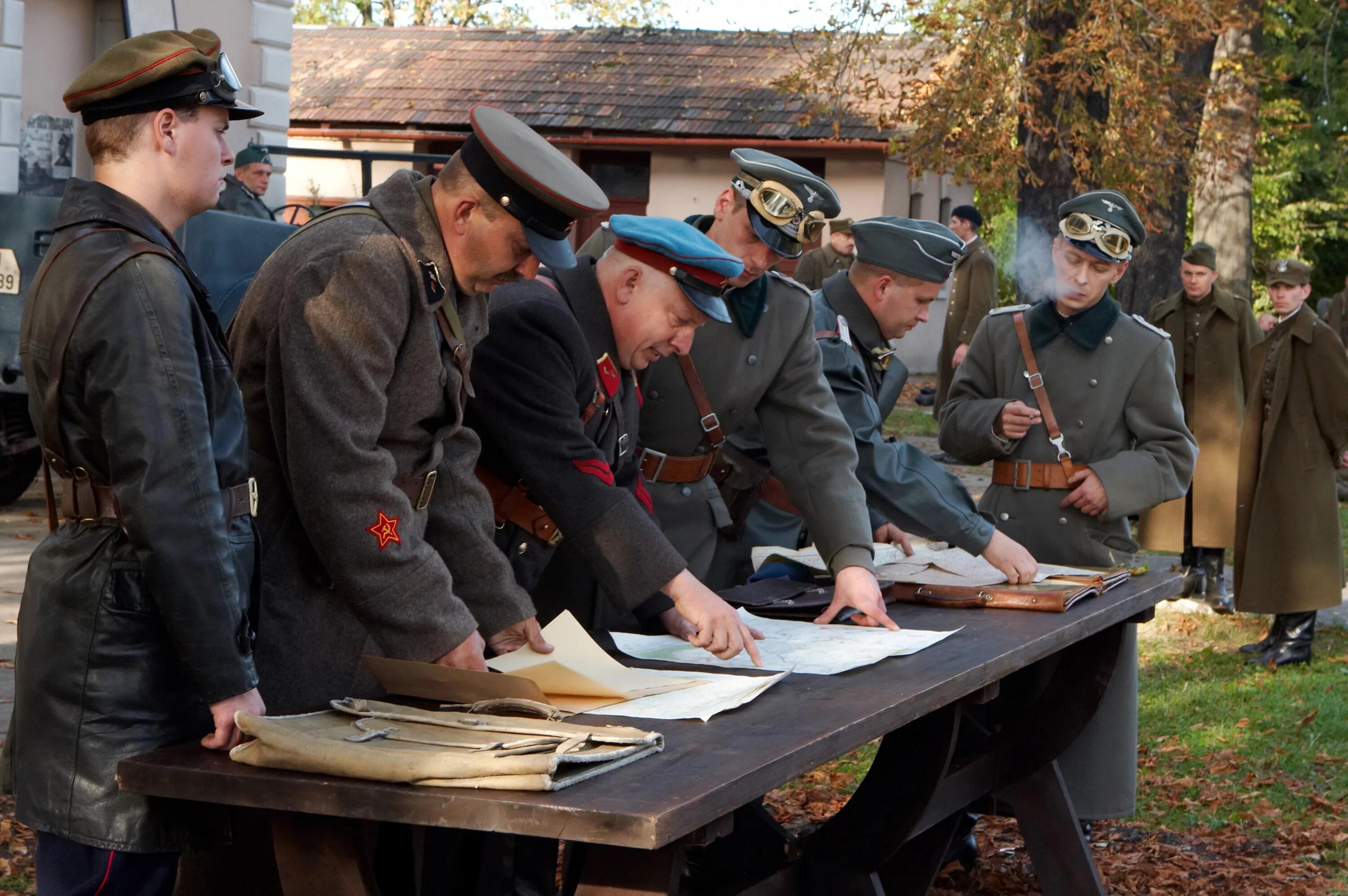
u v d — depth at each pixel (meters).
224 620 2.06
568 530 2.56
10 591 6.77
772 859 3.08
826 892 2.93
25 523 8.70
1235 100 14.26
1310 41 26.86
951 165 13.59
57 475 2.19
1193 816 4.72
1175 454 4.29
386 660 2.13
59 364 2.09
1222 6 13.15
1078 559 4.28
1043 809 3.56
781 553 3.55
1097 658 3.47
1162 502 4.23
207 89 2.21
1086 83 12.41
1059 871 3.55
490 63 22.97
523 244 2.31
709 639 2.46
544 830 1.68
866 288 3.80
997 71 12.87
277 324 2.26
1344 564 7.15
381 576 2.20
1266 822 4.67
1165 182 12.92
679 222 2.83
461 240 2.32
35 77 11.11
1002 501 4.39
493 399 2.57
